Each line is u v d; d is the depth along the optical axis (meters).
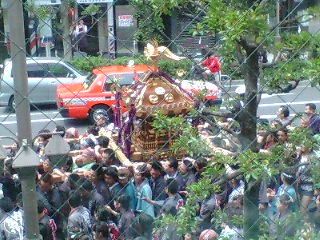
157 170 4.62
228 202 3.12
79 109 9.02
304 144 2.91
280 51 2.86
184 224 2.85
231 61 3.07
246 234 2.88
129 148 6.62
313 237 2.83
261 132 3.15
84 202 4.15
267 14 2.82
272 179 2.98
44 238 3.52
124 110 6.99
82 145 6.48
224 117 3.08
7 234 3.14
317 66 2.77
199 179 3.20
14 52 2.46
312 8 2.79
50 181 4.07
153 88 6.49
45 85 8.16
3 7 2.61
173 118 3.14
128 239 3.23
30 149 2.49
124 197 3.80
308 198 3.02
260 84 2.90
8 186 3.72
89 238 3.76
